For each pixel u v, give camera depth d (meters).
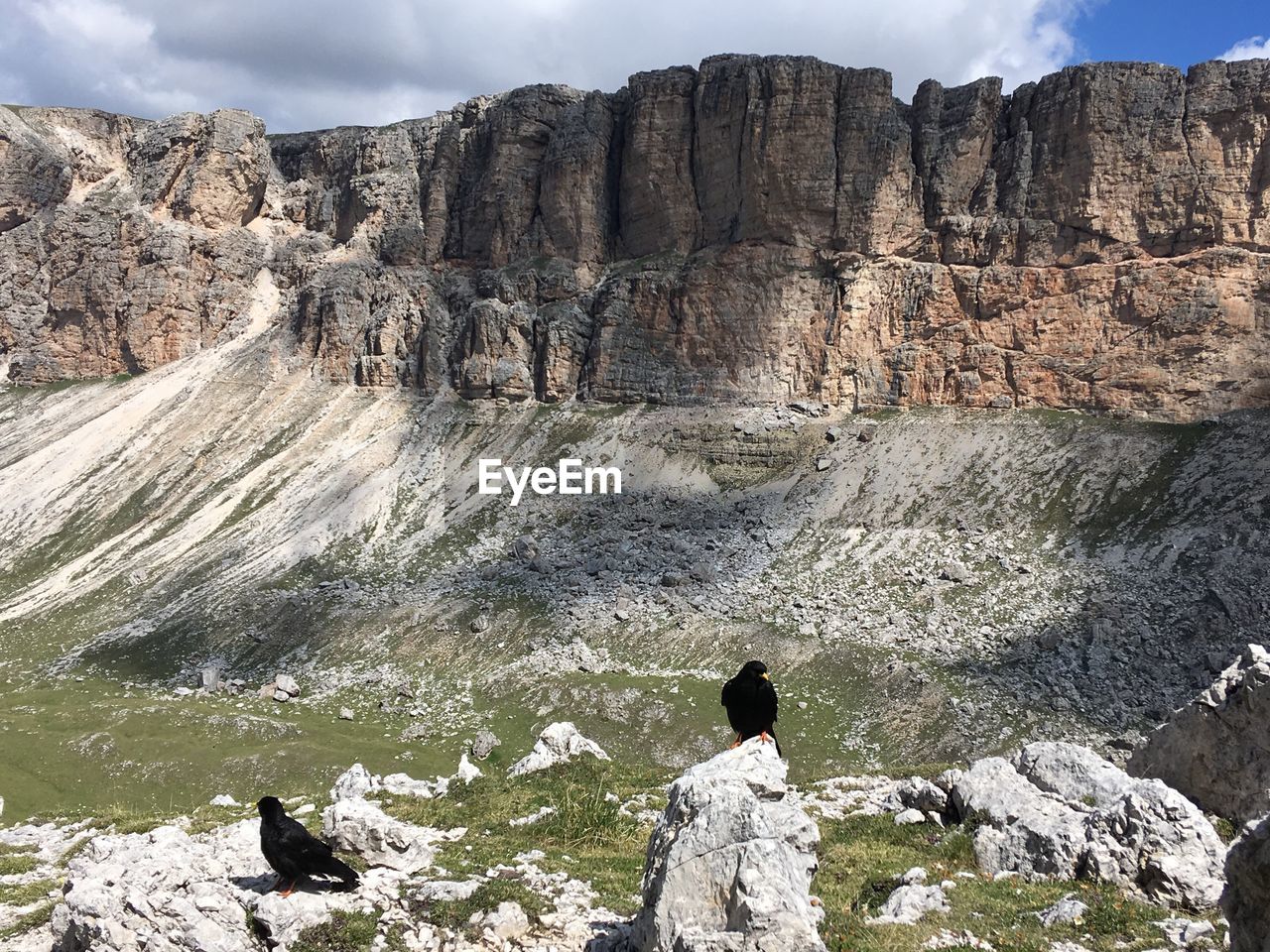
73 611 118.31
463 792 26.72
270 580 119.56
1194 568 94.81
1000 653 86.88
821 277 141.88
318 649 102.88
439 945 16.45
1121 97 128.75
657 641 95.56
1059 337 128.12
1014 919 15.84
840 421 135.12
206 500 141.75
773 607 99.62
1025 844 19.27
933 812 22.78
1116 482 112.00
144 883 16.61
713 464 133.12
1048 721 76.00
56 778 74.38
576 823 23.28
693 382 144.38
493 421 149.38
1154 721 75.69
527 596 106.81
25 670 103.31
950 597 98.31
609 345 149.75
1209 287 120.81
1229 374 118.12
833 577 105.94
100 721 84.00
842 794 26.78
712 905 13.30
